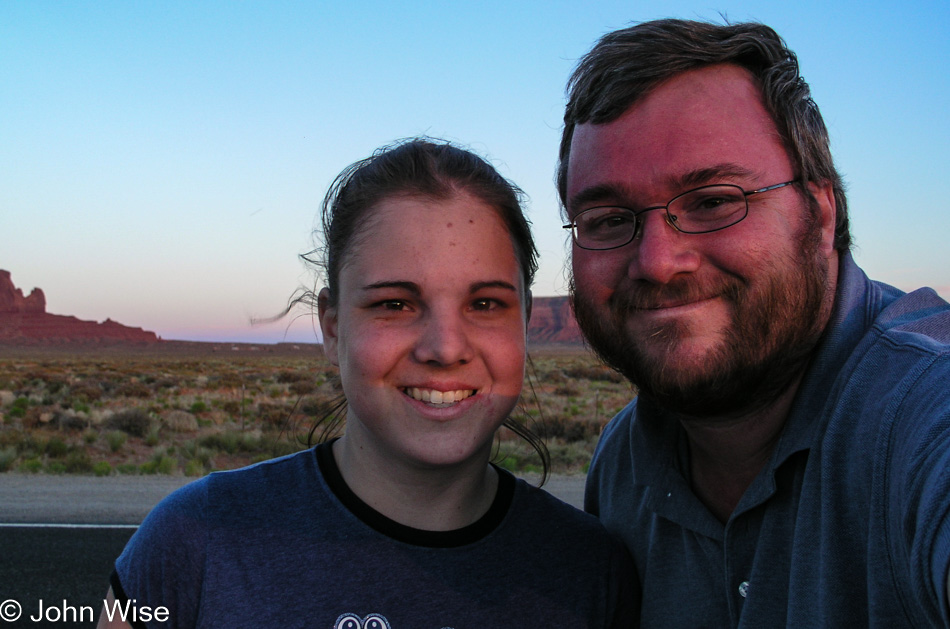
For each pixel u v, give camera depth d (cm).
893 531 112
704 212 151
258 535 160
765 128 152
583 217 167
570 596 168
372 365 158
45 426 1875
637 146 154
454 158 172
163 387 3394
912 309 149
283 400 2658
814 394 148
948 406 106
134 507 880
